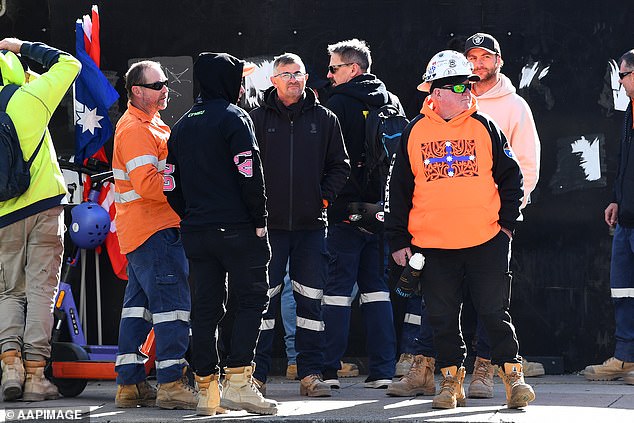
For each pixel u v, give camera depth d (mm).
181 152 23078
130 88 24875
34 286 26406
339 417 22453
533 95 30484
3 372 26078
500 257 23047
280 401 25609
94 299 31219
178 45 31188
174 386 24562
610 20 30172
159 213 24672
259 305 23109
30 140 25984
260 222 22703
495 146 22969
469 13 30484
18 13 31359
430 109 23203
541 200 30516
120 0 31188
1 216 26156
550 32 30344
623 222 28812
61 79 26406
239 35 31047
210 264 23000
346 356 31188
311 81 30656
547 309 30547
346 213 27484
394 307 31109
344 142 27578
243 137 22547
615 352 29297
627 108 28812
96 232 28766
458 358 23781
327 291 27812
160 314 24531
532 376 30062
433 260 23266
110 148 31344
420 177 23109
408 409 23828
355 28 30781
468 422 21734
